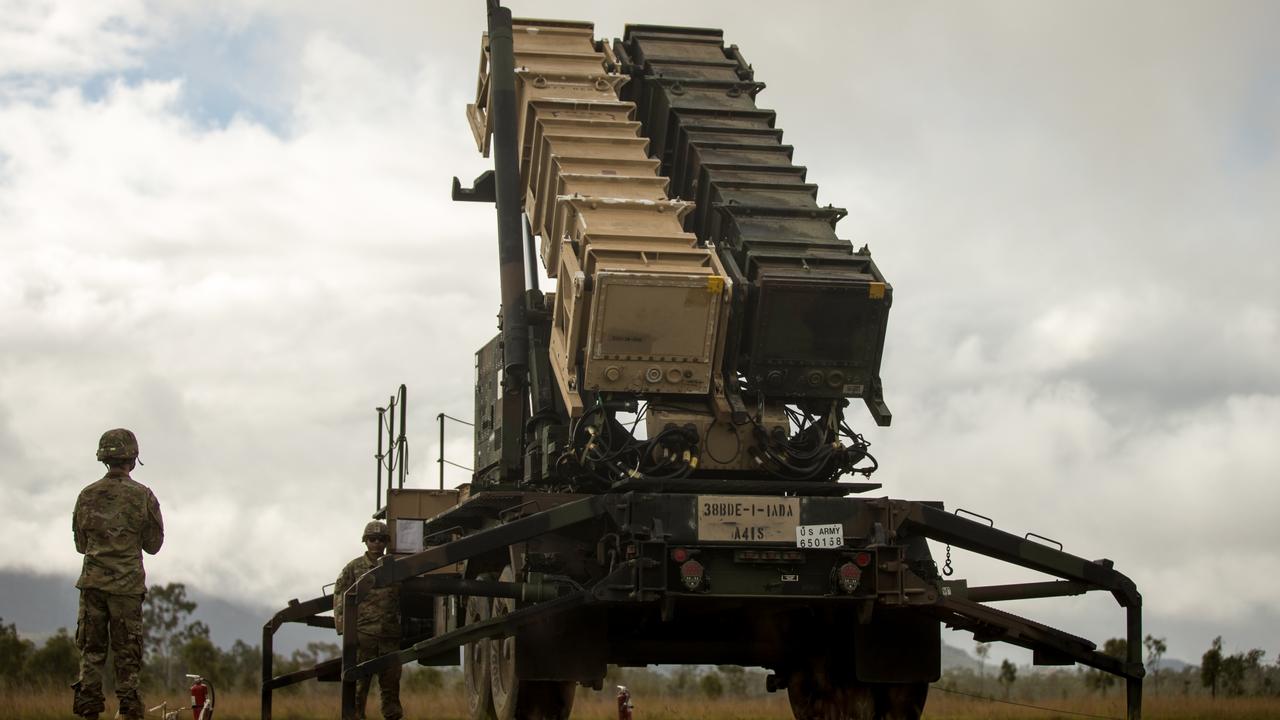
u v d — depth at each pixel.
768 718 18.73
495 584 10.57
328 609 14.21
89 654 8.89
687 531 10.34
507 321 12.90
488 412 14.30
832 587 10.45
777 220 12.03
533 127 13.05
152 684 27.47
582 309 11.12
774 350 11.44
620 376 11.13
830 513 10.52
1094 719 18.39
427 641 10.21
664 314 11.05
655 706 21.50
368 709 19.42
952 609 10.70
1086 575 10.98
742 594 10.33
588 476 11.86
